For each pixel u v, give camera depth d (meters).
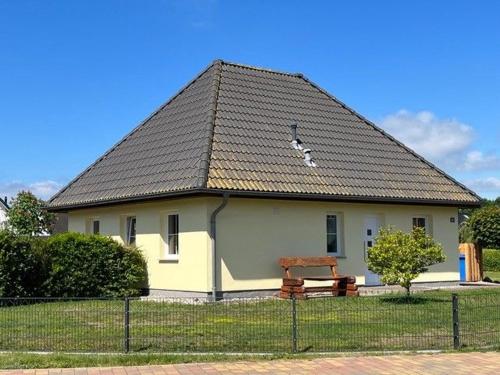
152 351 11.80
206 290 19.31
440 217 25.27
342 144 24.39
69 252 20.34
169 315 15.44
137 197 20.66
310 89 27.05
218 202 19.70
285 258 20.50
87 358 11.12
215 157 20.02
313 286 21.41
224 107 22.83
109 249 20.86
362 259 22.95
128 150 24.70
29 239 19.81
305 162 22.12
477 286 24.98
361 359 11.27
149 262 21.59
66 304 17.14
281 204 21.05
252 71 26.12
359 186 22.41
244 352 11.77
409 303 17.86
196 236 19.80
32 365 10.70
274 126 23.28
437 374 10.20
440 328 14.13
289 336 12.92
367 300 18.53
